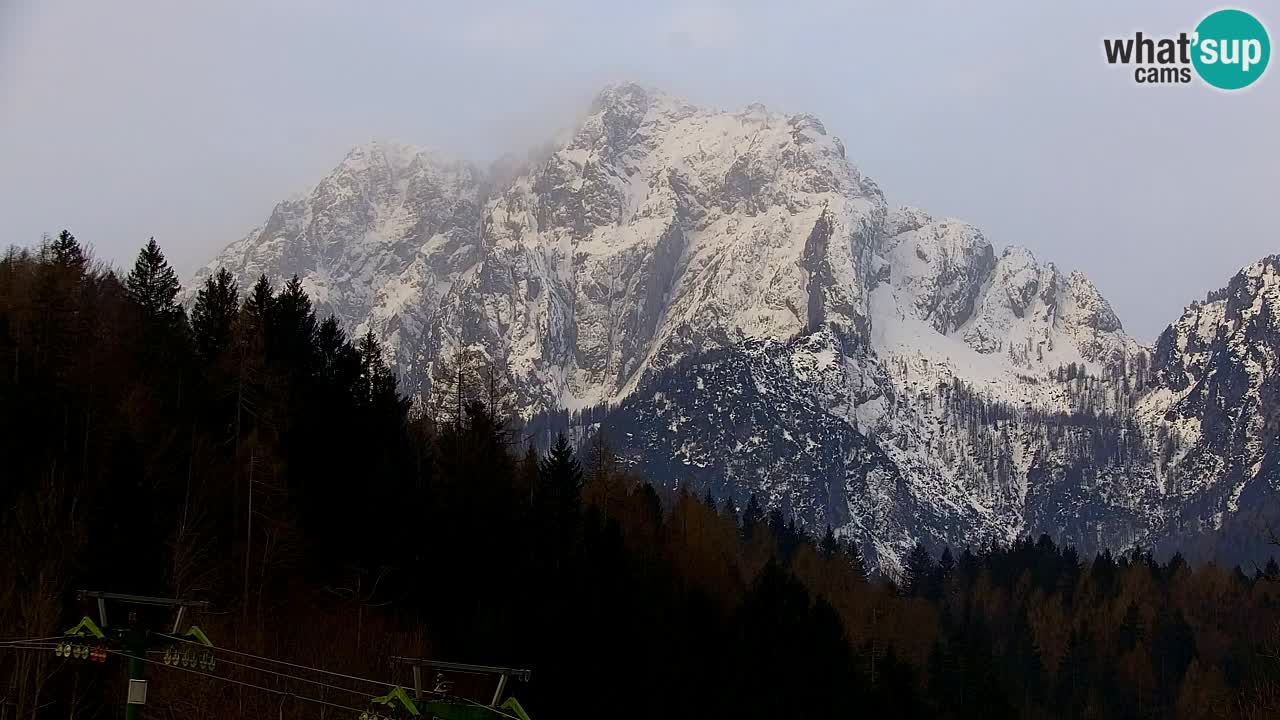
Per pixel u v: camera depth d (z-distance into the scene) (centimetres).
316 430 12250
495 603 12444
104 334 12600
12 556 8550
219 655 8512
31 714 7312
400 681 9581
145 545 9419
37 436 10225
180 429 11319
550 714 11856
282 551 10694
